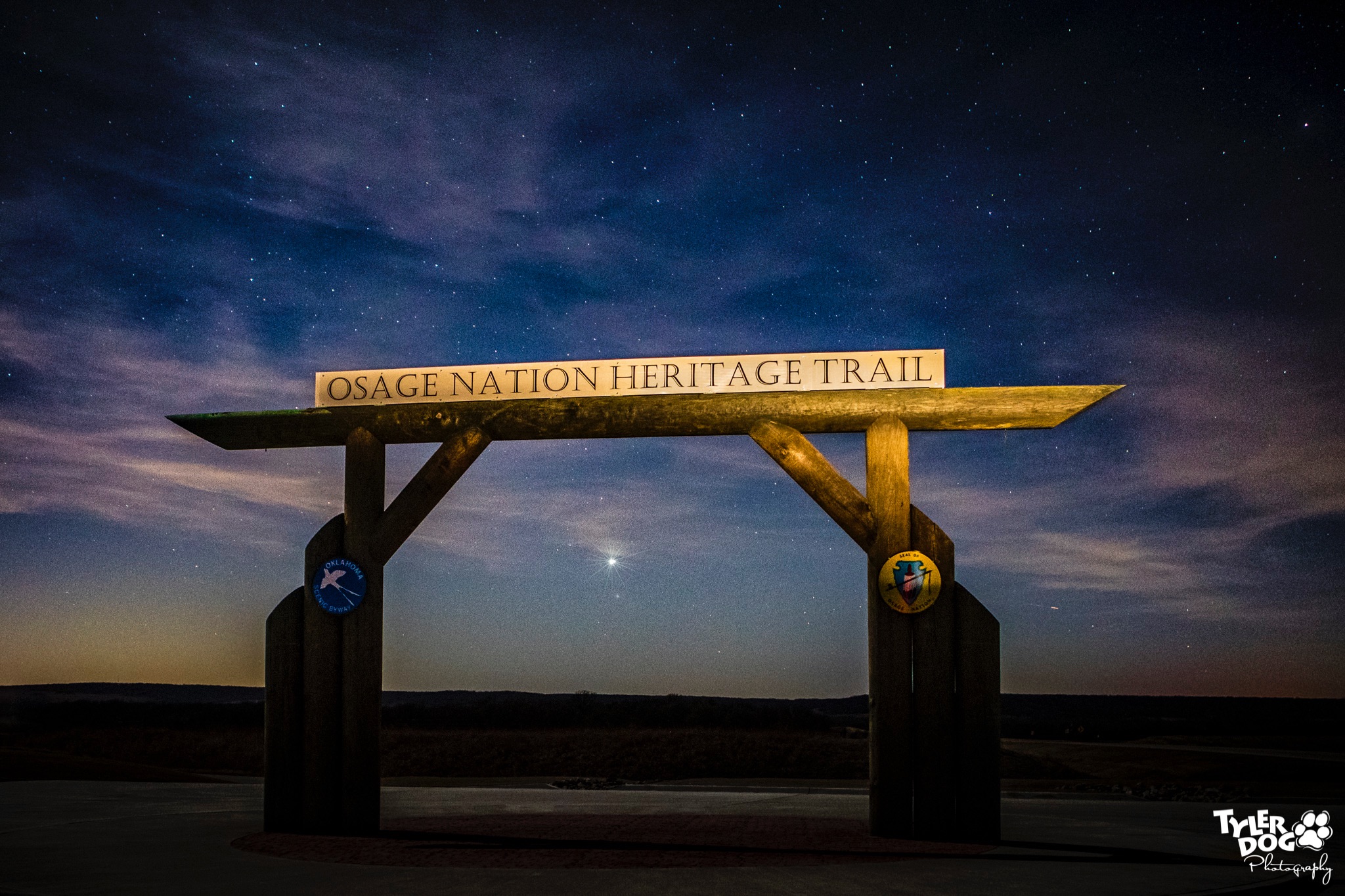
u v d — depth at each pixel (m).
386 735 34.16
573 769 27.61
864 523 10.37
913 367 10.55
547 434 11.04
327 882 7.74
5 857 9.08
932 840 9.99
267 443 11.47
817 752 29.67
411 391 11.31
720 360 10.83
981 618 10.16
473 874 8.10
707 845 9.84
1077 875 8.09
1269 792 18.39
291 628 11.00
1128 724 54.06
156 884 7.64
